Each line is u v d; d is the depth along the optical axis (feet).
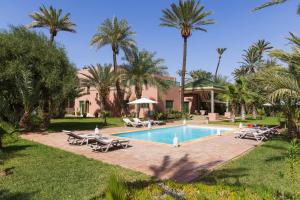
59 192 15.98
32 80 48.49
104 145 30.96
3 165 22.34
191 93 117.91
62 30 93.09
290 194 12.73
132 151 30.07
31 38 54.85
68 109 130.62
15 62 46.52
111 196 9.65
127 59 88.43
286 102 40.68
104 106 106.42
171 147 33.04
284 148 31.58
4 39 47.93
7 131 33.47
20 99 50.08
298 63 29.35
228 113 106.52
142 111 99.55
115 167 22.09
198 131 63.21
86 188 16.67
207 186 13.35
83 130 54.39
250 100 76.74
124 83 87.71
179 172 20.67
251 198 11.55
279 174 18.71
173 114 94.38
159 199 11.61
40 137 42.70
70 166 22.25
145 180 17.79
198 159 25.62
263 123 75.31
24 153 27.86
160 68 86.22
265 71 34.40
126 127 63.57
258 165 22.62
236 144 35.68
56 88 51.57
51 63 52.34
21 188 16.65
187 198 11.86
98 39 91.50
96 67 106.01
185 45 93.04
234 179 18.31
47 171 20.57
